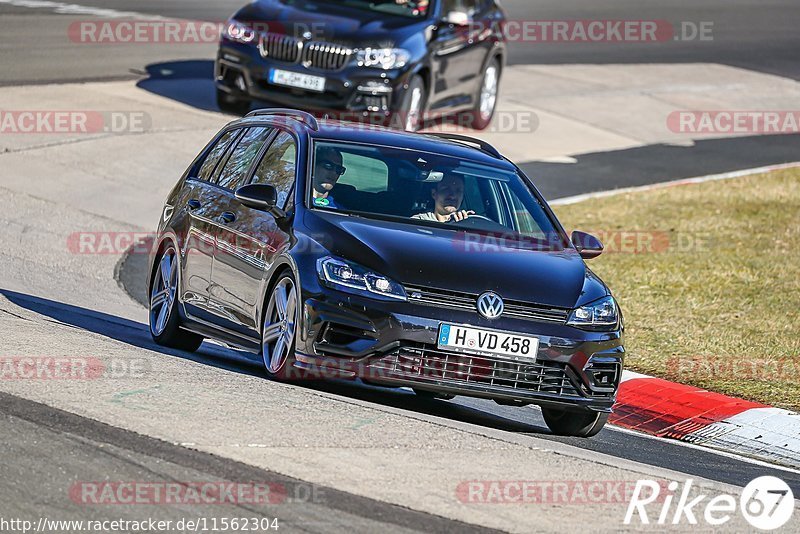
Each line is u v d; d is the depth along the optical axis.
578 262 29.88
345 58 61.88
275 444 22.08
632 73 94.62
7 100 62.78
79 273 42.78
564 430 29.30
